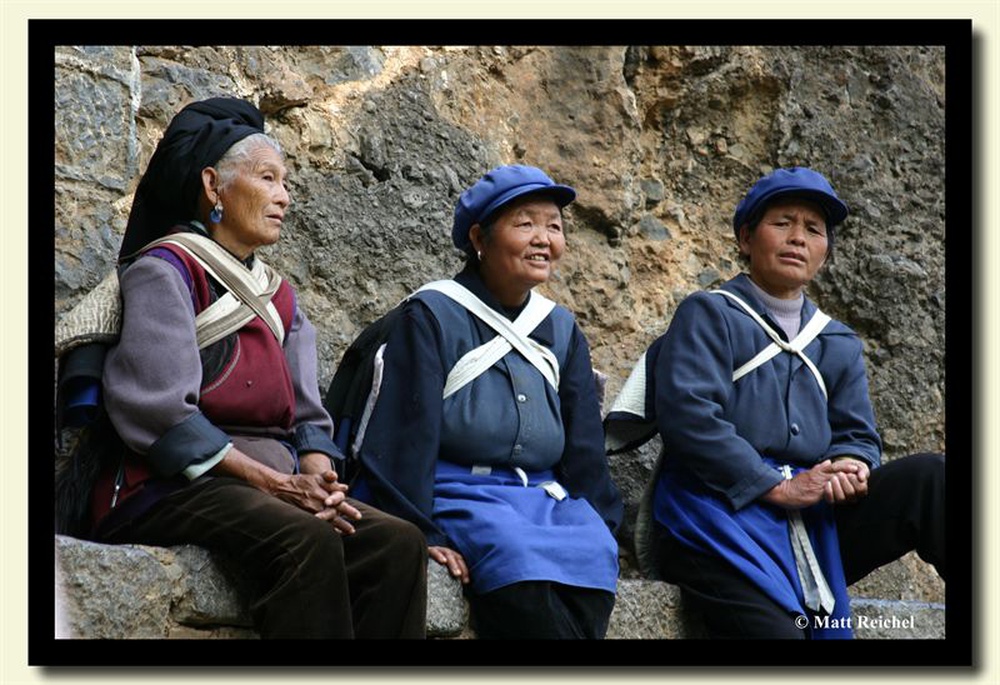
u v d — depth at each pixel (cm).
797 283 652
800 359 643
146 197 547
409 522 519
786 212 652
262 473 500
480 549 544
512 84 771
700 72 808
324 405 599
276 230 541
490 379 585
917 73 868
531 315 602
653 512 633
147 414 494
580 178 775
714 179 820
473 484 572
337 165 705
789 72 827
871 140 848
